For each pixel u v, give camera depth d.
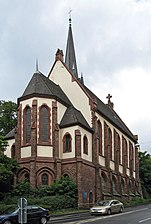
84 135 49.72
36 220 28.34
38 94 48.06
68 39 74.50
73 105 55.06
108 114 64.12
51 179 45.91
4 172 41.16
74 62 73.25
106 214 37.00
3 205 35.88
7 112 69.25
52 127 47.75
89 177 48.78
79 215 37.47
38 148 46.28
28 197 42.44
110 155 59.69
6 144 43.88
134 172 75.38
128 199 64.06
